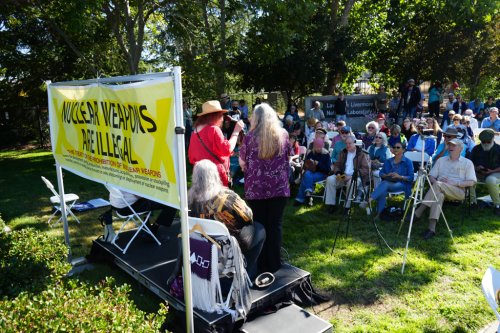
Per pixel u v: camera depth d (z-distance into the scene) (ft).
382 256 16.15
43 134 59.52
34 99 59.88
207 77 45.34
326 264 15.51
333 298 13.23
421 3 63.87
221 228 10.37
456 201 22.17
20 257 11.75
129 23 42.57
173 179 9.58
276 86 56.13
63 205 16.35
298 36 44.37
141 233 16.83
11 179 33.71
